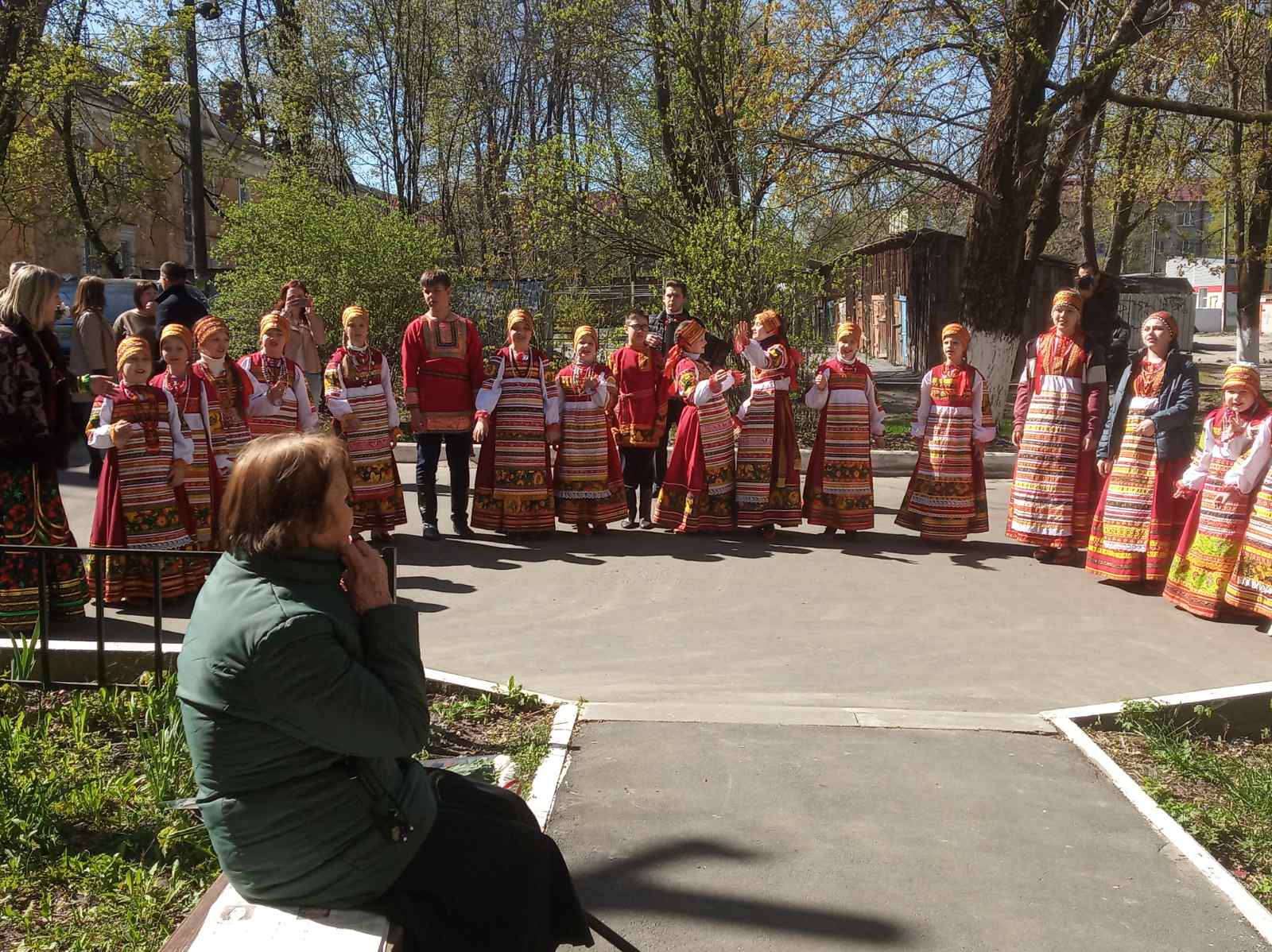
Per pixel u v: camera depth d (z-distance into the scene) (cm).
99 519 672
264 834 240
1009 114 1353
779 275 1366
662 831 399
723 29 1538
